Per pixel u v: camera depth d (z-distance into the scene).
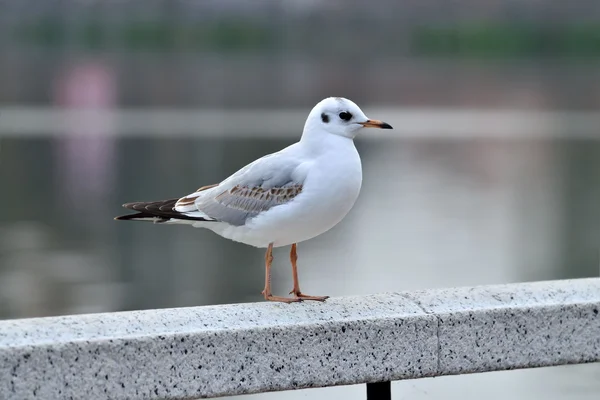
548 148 41.47
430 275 17.75
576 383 10.23
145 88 80.06
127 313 5.20
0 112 61.09
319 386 5.21
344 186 6.22
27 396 4.71
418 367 5.34
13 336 4.80
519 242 21.12
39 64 90.75
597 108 64.50
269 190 6.37
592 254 19.92
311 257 19.27
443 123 54.53
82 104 68.25
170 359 4.93
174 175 32.56
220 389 5.03
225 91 78.06
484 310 5.40
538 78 84.44
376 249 20.11
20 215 24.61
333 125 6.30
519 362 5.47
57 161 37.00
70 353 4.76
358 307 5.45
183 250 20.28
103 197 27.64
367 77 85.00
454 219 23.97
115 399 4.86
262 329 5.07
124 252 19.95
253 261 19.02
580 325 5.54
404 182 30.64
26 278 17.36
